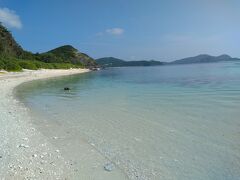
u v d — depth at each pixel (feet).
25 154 27.84
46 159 26.73
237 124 38.04
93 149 29.91
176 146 30.17
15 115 47.91
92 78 181.78
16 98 72.64
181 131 35.78
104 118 44.93
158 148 29.73
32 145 30.91
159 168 24.84
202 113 46.11
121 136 34.37
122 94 78.07
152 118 43.83
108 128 38.40
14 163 25.36
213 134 33.91
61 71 296.10
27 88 104.17
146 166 25.30
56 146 30.89
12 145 30.55
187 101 59.57
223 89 78.69
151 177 23.16
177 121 41.24
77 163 26.02
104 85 114.52
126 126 39.24
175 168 24.75
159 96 70.13
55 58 431.02
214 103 55.21
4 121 42.47
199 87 89.15
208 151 28.37
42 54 430.61
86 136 34.76
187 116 44.37
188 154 27.78
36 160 26.37
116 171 24.32
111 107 55.57
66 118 45.83
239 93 67.67
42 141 32.60
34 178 22.45
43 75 214.07
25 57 366.02
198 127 37.37
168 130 36.50
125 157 27.50
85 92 87.15
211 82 107.34
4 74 178.09
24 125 40.42
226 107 50.29
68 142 32.37
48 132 36.88
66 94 82.28
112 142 32.12
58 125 40.88
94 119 44.42
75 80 159.12
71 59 539.70
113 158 27.30
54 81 150.61
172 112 48.06
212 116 43.50
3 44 293.64
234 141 31.01
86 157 27.55
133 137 33.83
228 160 25.99
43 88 104.06
